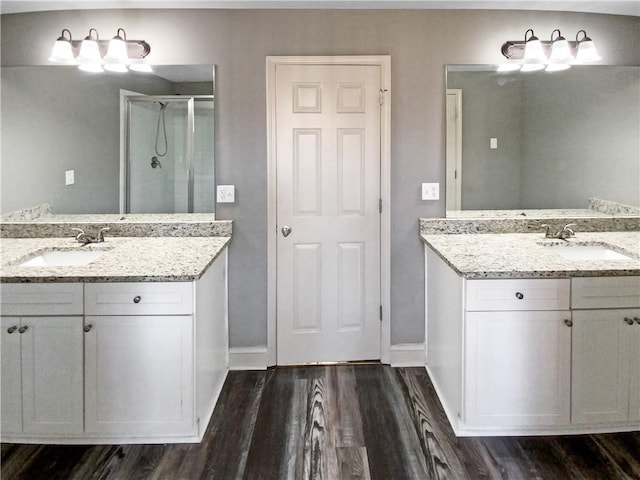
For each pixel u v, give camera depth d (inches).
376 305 129.0
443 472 85.8
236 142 122.9
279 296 127.5
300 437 96.8
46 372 91.0
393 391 115.4
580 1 115.3
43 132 122.1
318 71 122.3
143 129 122.5
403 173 125.0
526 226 125.5
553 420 93.8
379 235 127.2
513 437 95.9
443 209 126.1
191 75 121.2
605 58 124.3
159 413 92.6
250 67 121.1
